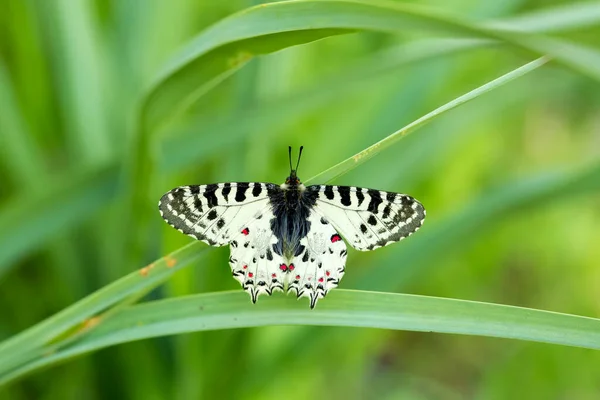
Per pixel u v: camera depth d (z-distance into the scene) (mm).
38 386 460
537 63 383
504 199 452
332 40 517
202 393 455
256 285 388
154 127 406
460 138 510
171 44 484
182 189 392
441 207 509
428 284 519
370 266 460
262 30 381
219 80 395
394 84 480
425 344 542
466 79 516
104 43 473
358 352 496
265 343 468
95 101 462
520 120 625
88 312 385
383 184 476
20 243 432
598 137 644
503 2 479
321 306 385
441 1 482
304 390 485
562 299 535
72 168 456
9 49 485
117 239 446
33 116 474
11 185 481
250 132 445
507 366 506
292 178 404
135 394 456
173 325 387
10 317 467
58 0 457
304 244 394
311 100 443
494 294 540
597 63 386
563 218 549
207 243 390
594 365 499
